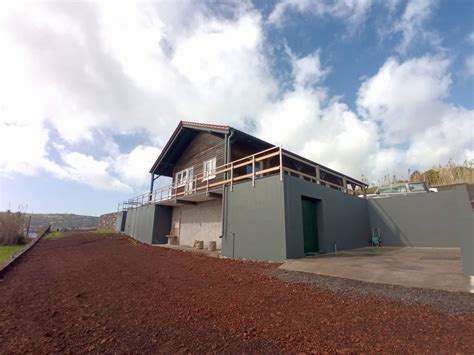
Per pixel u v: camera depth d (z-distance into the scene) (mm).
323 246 8844
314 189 9031
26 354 2381
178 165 17016
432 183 21594
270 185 7848
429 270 5230
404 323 3029
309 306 3764
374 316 3287
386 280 4887
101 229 27531
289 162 13992
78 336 2789
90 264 7785
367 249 10367
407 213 11680
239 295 4375
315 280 5238
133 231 18500
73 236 18797
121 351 2445
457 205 4973
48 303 4020
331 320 3207
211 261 7984
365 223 12328
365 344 2551
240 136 11359
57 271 6758
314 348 2490
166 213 15656
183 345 2568
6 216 16906
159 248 11961
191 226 13789
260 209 8008
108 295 4449
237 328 2998
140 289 4832
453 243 10453
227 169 10188
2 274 6387
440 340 2576
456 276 4641
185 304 3918
